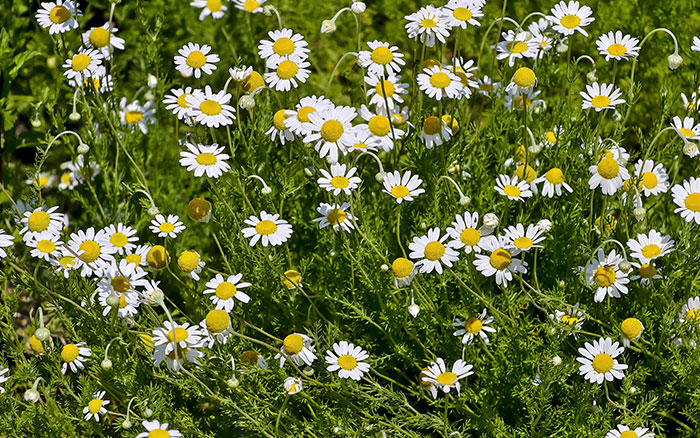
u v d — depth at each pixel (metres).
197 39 7.17
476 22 4.84
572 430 4.34
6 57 6.26
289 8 7.38
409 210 5.13
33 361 4.63
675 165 5.23
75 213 6.81
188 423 4.56
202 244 6.10
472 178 5.30
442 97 5.05
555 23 5.00
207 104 4.55
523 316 5.00
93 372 4.73
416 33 4.86
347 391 4.41
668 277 4.70
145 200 5.07
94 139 5.54
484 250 4.66
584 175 4.97
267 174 5.25
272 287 4.80
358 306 4.87
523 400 4.46
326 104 4.60
